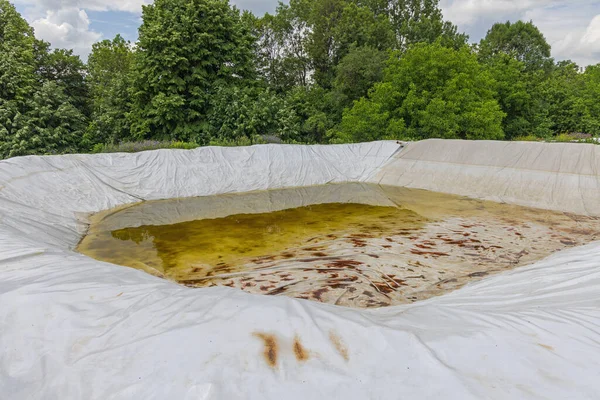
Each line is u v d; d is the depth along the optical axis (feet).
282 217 22.09
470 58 46.19
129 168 26.43
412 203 25.29
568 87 74.28
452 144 32.19
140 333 5.99
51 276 8.42
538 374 4.91
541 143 27.07
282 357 5.32
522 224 19.72
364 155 36.22
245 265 14.52
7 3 44.91
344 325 6.11
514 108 62.39
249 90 48.57
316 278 13.20
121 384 4.96
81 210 21.65
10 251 9.85
